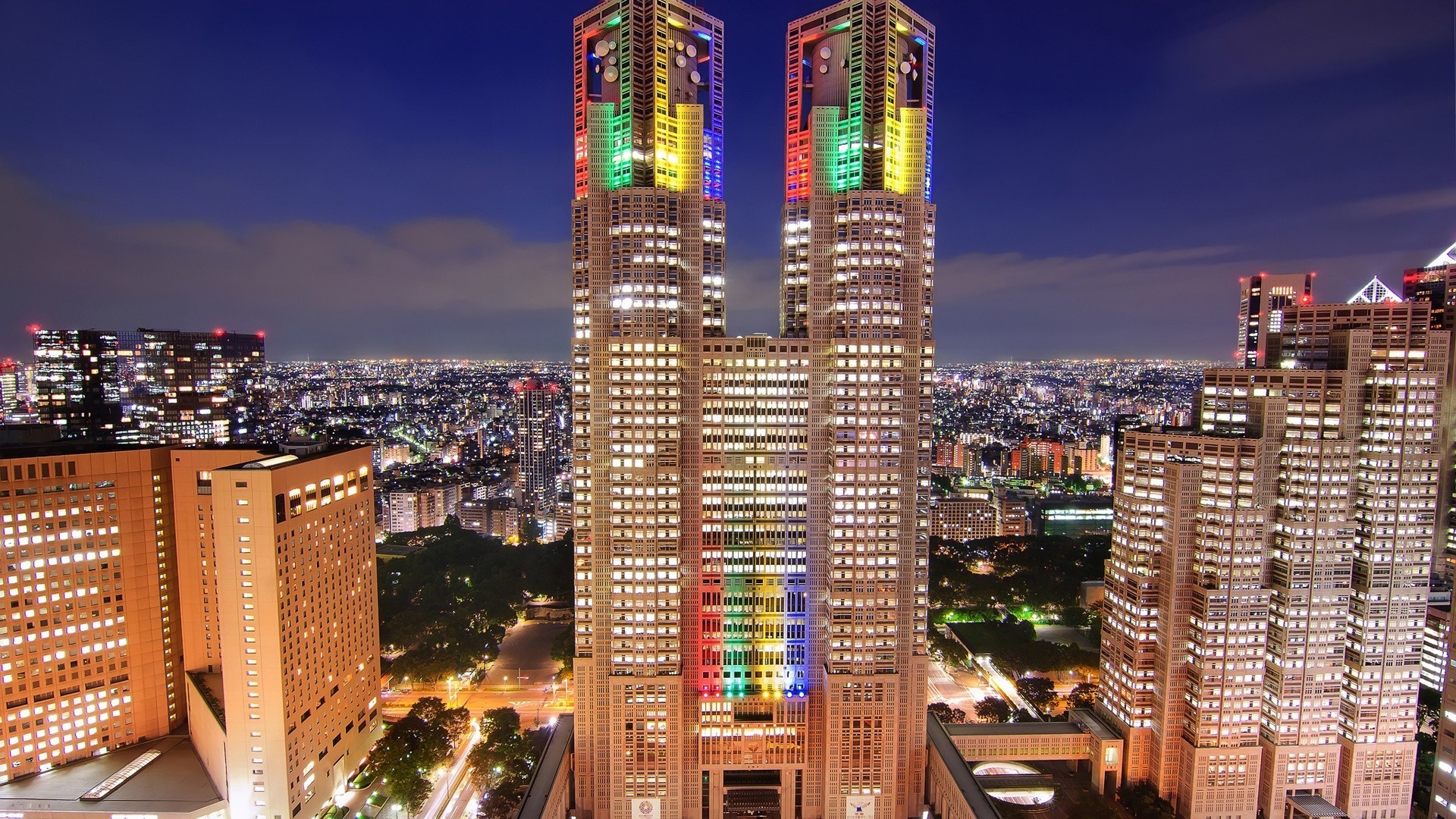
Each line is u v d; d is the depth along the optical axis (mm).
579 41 190625
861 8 181375
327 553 192625
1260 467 181500
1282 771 187500
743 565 187250
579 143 191125
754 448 186125
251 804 171375
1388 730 188125
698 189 185250
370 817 192875
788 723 187750
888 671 181750
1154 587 194625
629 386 177875
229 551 167000
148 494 198375
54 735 185125
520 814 162000
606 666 185125
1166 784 192125
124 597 195500
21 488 178250
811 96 194750
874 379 177375
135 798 174125
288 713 173000
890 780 183125
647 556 180375
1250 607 184000
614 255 178000
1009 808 192000
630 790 183625
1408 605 186500
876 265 177625
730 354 183750
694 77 193375
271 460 188250
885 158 182500
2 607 176000
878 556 179875
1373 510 185375
